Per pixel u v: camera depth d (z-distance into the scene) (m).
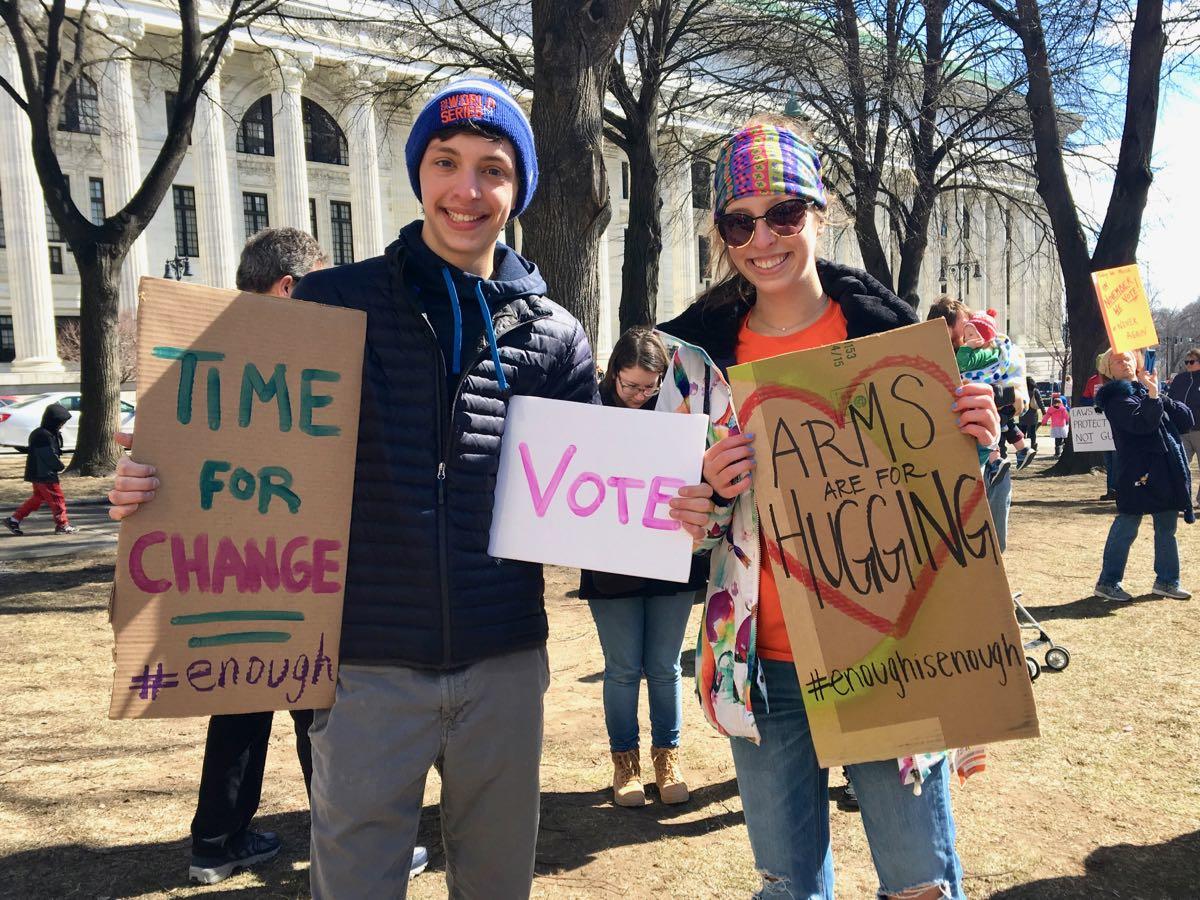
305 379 1.85
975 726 1.78
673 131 18.00
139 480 1.75
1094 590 6.82
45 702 4.70
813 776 1.93
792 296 2.04
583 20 6.66
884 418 1.86
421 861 2.95
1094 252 14.62
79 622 6.44
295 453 1.83
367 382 1.86
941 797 1.85
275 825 3.29
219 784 2.82
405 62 16.12
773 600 1.94
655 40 12.99
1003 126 16.52
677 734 3.50
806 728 1.93
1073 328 14.95
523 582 1.94
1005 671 1.78
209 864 2.85
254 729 2.89
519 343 2.00
